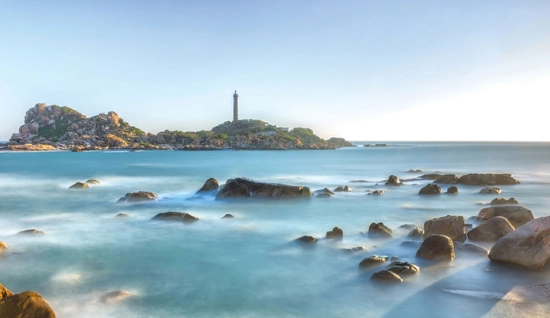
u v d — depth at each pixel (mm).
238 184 27609
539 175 48094
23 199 29312
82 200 28531
